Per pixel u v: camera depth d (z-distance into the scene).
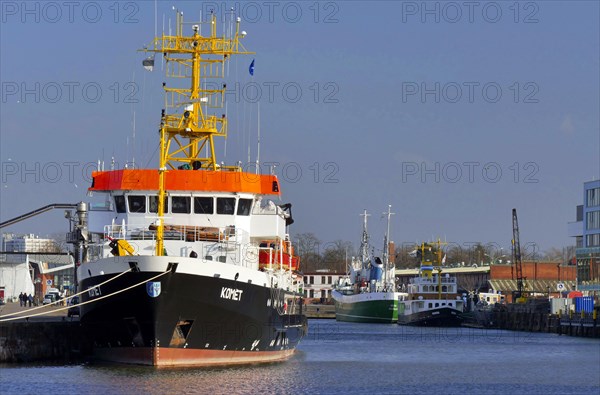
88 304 99.12
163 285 94.12
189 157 115.12
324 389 99.19
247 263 105.62
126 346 99.81
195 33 115.12
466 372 123.56
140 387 91.12
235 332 101.25
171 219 106.81
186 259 94.62
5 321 110.62
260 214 110.69
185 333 98.12
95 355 104.25
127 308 95.94
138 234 104.00
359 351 156.38
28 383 93.88
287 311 122.00
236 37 115.75
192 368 100.12
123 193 106.75
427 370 124.75
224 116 115.38
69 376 97.69
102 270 96.75
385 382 109.19
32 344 111.88
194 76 115.12
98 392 88.81
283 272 119.56
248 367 106.62
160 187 97.44
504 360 142.88
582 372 125.00
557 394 103.00
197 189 106.31
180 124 113.75
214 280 96.69
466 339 198.12
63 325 114.81
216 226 106.88
